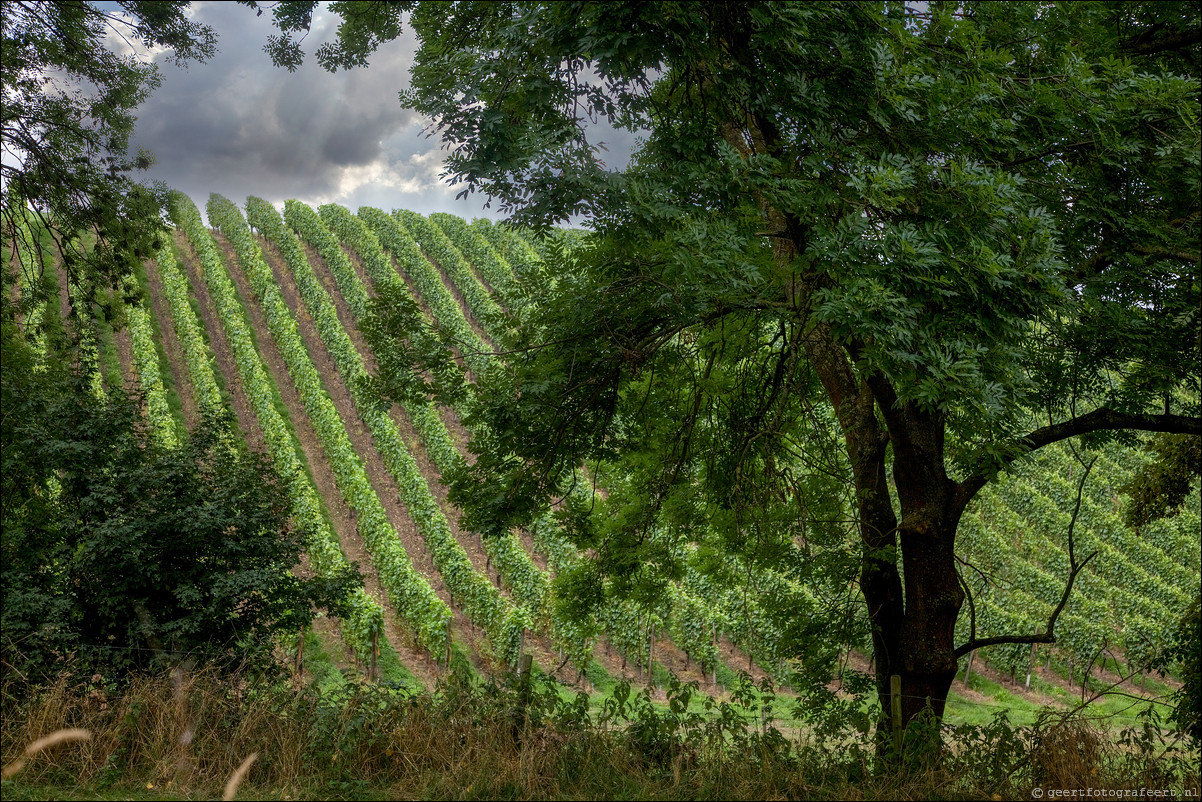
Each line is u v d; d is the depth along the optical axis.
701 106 7.49
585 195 5.77
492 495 8.27
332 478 26.95
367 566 22.50
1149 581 27.98
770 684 7.36
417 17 8.17
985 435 7.97
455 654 18.56
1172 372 7.53
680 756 6.46
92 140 9.59
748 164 6.42
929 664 8.24
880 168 5.96
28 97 8.95
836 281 6.55
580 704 6.97
